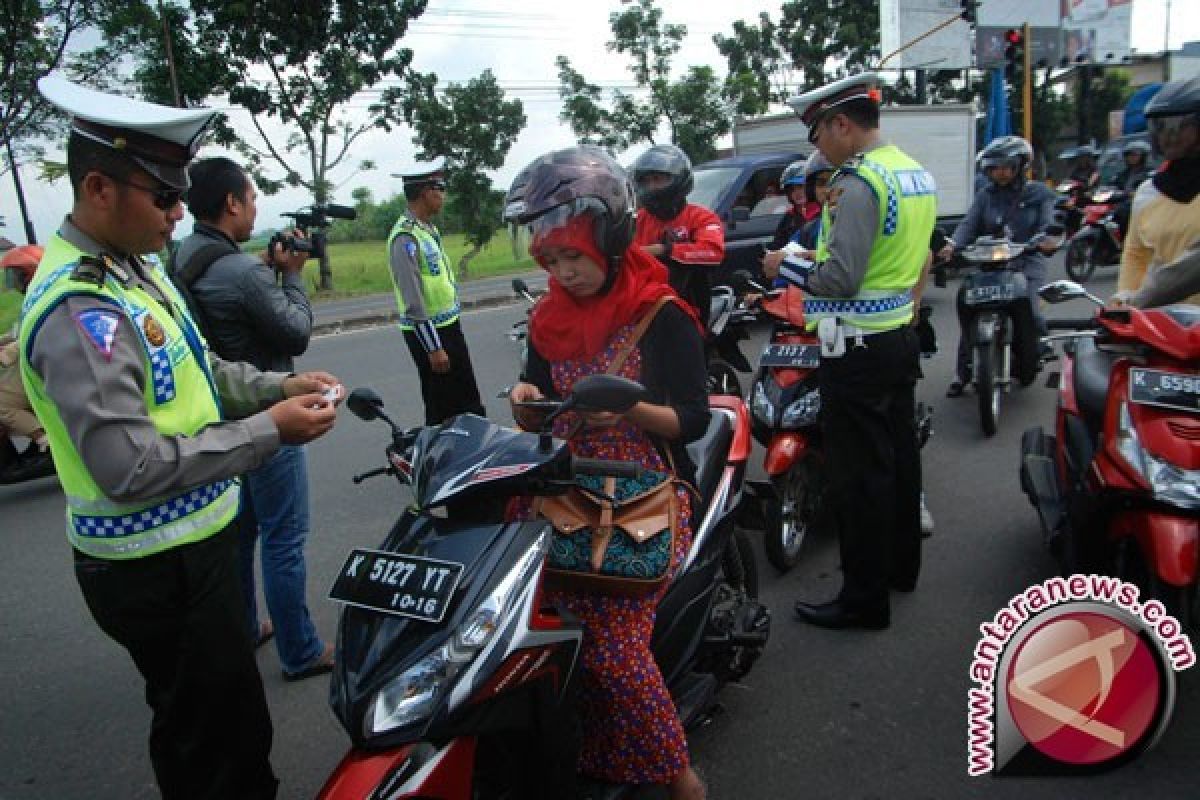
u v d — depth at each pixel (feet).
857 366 10.67
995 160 19.38
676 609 8.38
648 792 8.52
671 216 17.21
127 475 5.92
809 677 10.50
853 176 10.25
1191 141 10.89
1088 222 36.35
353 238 147.54
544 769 6.66
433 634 5.96
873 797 8.45
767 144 44.32
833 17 98.89
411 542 6.68
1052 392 21.56
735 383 19.99
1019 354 19.48
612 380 6.19
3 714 10.97
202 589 6.73
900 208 10.35
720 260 16.69
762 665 10.82
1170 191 11.36
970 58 85.61
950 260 18.56
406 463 7.37
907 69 83.15
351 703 5.93
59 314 5.88
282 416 6.58
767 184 30.22
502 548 6.41
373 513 16.46
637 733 7.30
